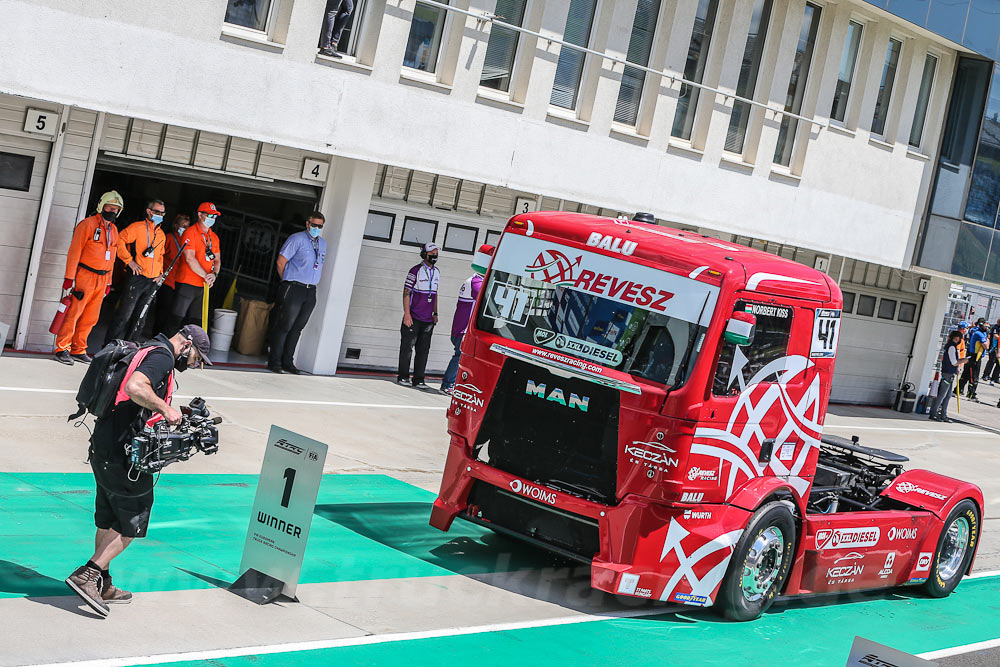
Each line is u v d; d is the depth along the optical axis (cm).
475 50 1590
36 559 727
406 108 1531
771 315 881
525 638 772
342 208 1631
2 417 1060
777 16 2023
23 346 1383
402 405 1562
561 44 1686
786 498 936
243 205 1788
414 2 1502
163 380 660
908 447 2105
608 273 870
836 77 2150
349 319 1734
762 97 2034
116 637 623
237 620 690
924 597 1135
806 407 938
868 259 2330
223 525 888
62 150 1366
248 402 1360
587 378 853
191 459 1062
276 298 1609
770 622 934
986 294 3778
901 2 2181
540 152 1708
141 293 1426
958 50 2391
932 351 2738
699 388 829
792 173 2144
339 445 1257
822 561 976
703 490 852
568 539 884
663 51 1847
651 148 1866
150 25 1277
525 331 892
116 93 1270
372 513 1022
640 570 840
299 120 1427
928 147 2422
